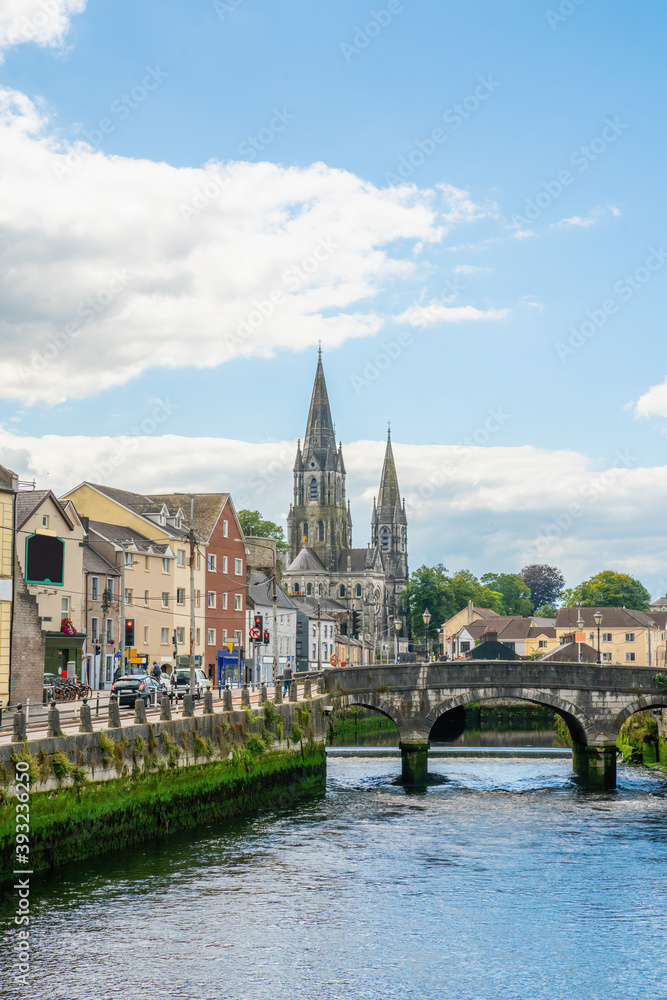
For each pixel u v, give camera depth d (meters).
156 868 35.53
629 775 70.56
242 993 24.84
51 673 65.06
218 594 99.50
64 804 33.41
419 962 27.34
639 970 27.05
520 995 25.36
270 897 32.72
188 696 44.19
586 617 174.75
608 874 36.88
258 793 50.22
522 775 68.81
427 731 68.00
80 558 73.25
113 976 25.50
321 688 65.75
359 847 41.12
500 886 35.00
